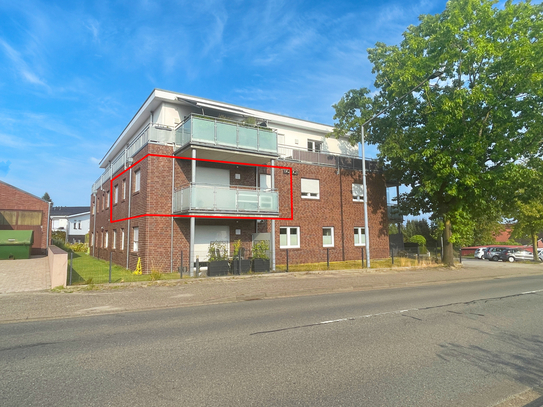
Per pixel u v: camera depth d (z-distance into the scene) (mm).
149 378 4055
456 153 17531
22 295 9836
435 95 18984
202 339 5742
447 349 5230
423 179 18844
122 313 8070
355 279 14125
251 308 8641
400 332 6203
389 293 11281
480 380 4078
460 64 17531
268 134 17344
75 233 51938
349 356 4883
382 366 4492
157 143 15945
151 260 15195
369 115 20328
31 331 6371
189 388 3770
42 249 25516
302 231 20016
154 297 9844
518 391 3791
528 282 14836
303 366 4469
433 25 18172
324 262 20578
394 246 25766
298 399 3504
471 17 16859
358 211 22594
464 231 19391
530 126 16859
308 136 24297
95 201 29172
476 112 17891
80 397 3545
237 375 4148
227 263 14586
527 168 17516
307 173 20641
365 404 3412
